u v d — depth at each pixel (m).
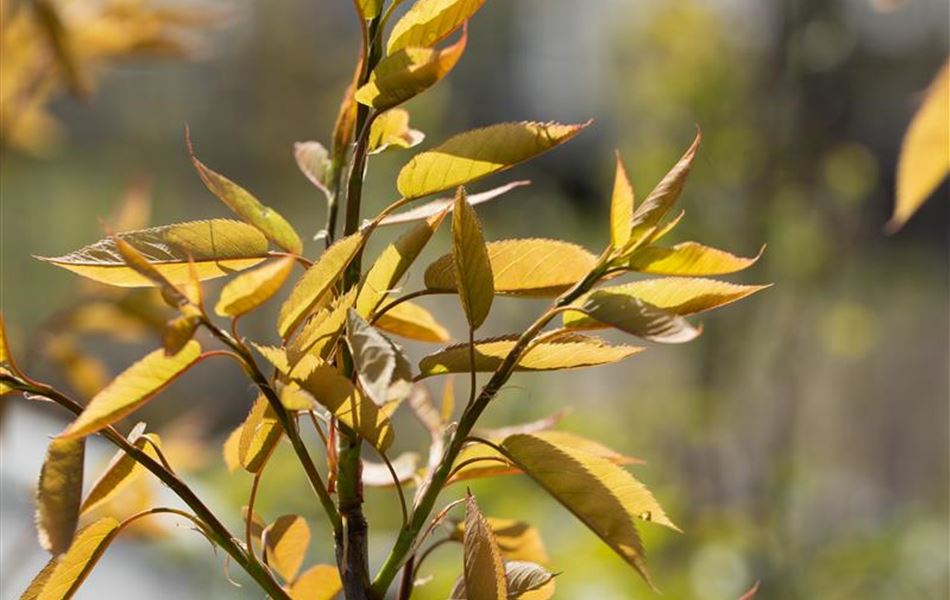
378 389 1.01
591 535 4.33
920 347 10.16
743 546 5.54
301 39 12.66
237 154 12.77
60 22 2.95
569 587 4.14
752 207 6.48
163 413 8.72
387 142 1.31
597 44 8.39
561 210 9.34
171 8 3.44
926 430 9.33
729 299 1.17
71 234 11.27
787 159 6.46
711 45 6.62
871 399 9.27
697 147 1.18
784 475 6.27
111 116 12.89
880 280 10.52
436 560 4.01
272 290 1.07
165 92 12.95
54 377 5.61
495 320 7.96
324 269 1.12
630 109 7.11
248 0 12.34
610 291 1.13
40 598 1.22
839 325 6.91
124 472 1.22
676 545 5.35
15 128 3.45
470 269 1.15
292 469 4.66
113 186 12.38
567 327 1.17
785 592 5.52
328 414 1.26
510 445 1.16
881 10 1.68
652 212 1.17
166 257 1.18
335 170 1.38
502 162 1.21
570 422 6.41
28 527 3.08
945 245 12.35
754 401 6.82
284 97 12.50
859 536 6.17
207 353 1.09
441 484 1.20
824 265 6.57
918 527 6.37
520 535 1.51
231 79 12.73
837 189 6.36
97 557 1.22
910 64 7.59
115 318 3.09
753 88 6.53
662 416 6.89
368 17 1.26
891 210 10.04
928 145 1.49
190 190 12.94
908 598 5.82
